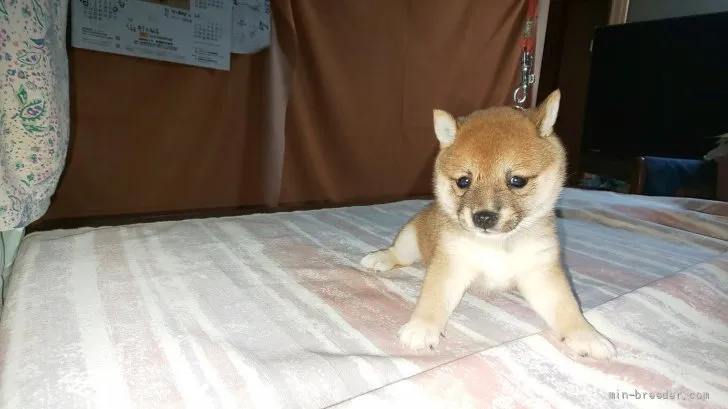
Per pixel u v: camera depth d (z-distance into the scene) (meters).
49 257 0.40
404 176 0.95
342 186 0.89
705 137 0.93
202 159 0.75
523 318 0.33
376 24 0.84
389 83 0.88
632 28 1.02
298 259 0.44
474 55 0.98
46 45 0.39
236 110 0.76
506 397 0.23
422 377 0.23
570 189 0.79
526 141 0.34
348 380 0.24
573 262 0.46
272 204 0.81
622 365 0.27
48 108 0.40
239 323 0.30
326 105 0.83
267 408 0.22
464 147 0.34
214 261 0.42
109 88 0.66
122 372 0.24
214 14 0.71
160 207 0.73
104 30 0.64
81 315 0.30
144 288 0.35
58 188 0.65
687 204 0.67
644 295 0.34
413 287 0.39
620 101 1.06
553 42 1.35
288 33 0.77
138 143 0.70
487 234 0.32
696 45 0.93
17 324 0.28
